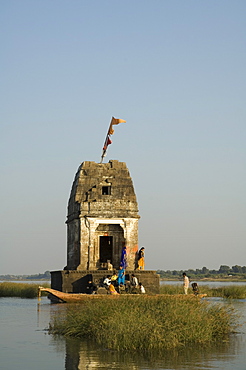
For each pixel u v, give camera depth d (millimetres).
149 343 22719
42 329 28469
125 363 20000
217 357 21188
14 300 52250
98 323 25844
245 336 26625
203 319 26109
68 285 48375
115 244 53031
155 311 26359
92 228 51625
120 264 50531
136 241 52312
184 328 24516
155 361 20375
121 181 53250
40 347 23016
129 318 24594
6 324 30688
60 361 20281
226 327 27359
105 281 44938
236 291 58875
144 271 49469
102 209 52000
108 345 23000
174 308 26562
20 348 22812
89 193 52438
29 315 35594
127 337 22844
